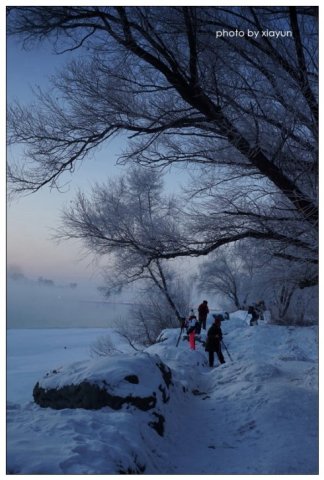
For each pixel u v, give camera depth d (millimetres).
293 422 7031
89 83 8055
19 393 16781
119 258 12023
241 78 7418
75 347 39406
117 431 4875
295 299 12203
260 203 8711
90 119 8172
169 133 8328
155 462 5242
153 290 21891
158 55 7129
